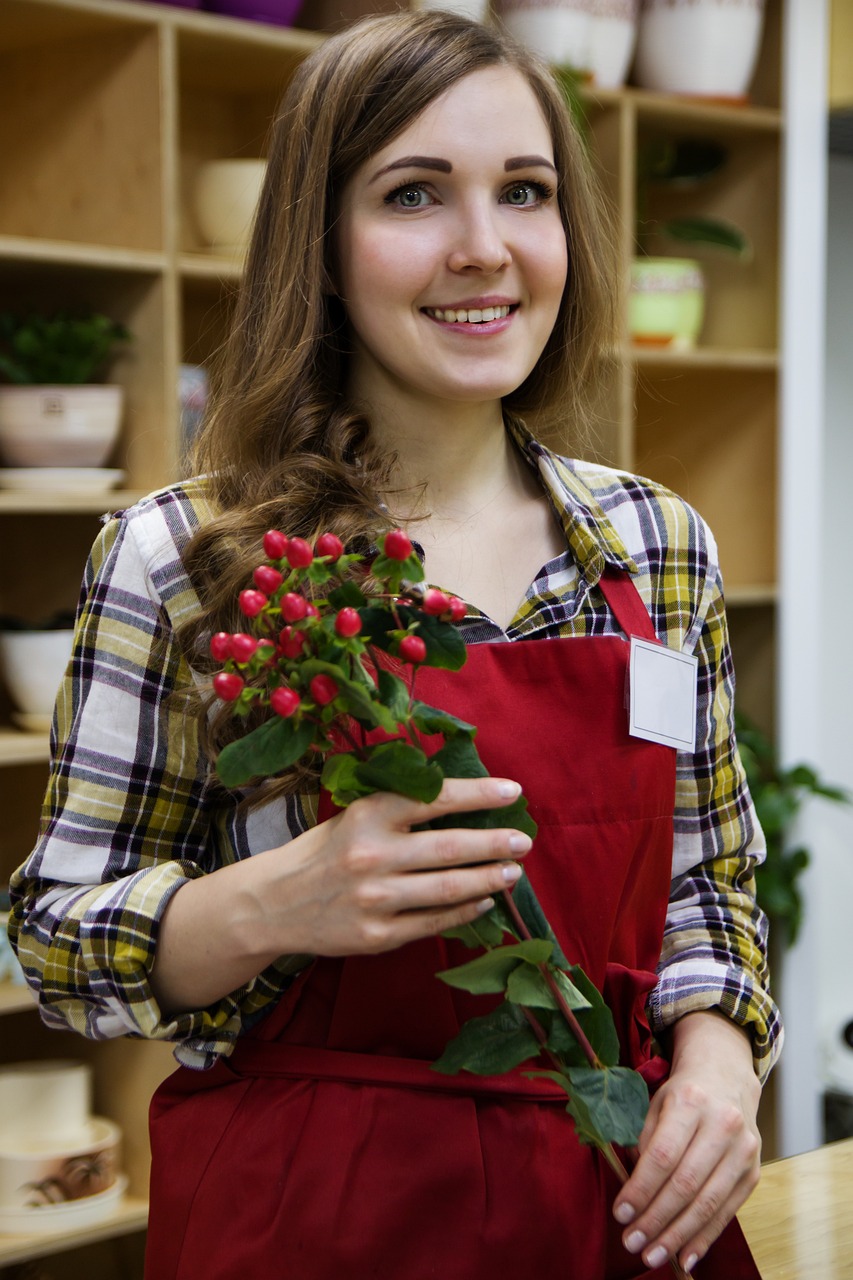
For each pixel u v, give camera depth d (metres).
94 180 2.55
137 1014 1.06
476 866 0.94
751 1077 1.11
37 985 1.12
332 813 1.09
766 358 3.13
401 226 1.11
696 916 1.26
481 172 1.10
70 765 1.14
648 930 1.20
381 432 1.21
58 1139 2.53
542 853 1.11
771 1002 1.22
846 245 3.31
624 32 2.89
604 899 1.12
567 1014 0.90
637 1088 0.92
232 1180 1.07
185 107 2.80
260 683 1.07
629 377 2.84
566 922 1.12
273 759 0.83
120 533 1.17
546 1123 1.07
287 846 1.00
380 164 1.11
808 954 3.17
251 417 1.21
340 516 1.13
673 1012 1.19
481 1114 1.07
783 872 3.12
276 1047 1.11
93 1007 1.11
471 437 1.21
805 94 3.11
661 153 3.16
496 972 0.89
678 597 1.26
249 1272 1.05
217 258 2.55
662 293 3.01
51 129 2.61
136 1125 2.62
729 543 3.28
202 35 2.47
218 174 2.62
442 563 1.19
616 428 2.85
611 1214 1.08
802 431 3.19
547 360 1.33
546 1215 1.04
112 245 2.54
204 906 1.03
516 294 1.13
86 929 1.07
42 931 1.12
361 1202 1.04
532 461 1.27
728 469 3.28
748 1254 1.08
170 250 2.45
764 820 3.02
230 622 1.10
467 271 1.10
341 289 1.18
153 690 1.13
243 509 1.15
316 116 1.15
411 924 0.92
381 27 1.15
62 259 2.33
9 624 2.50
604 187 2.90
